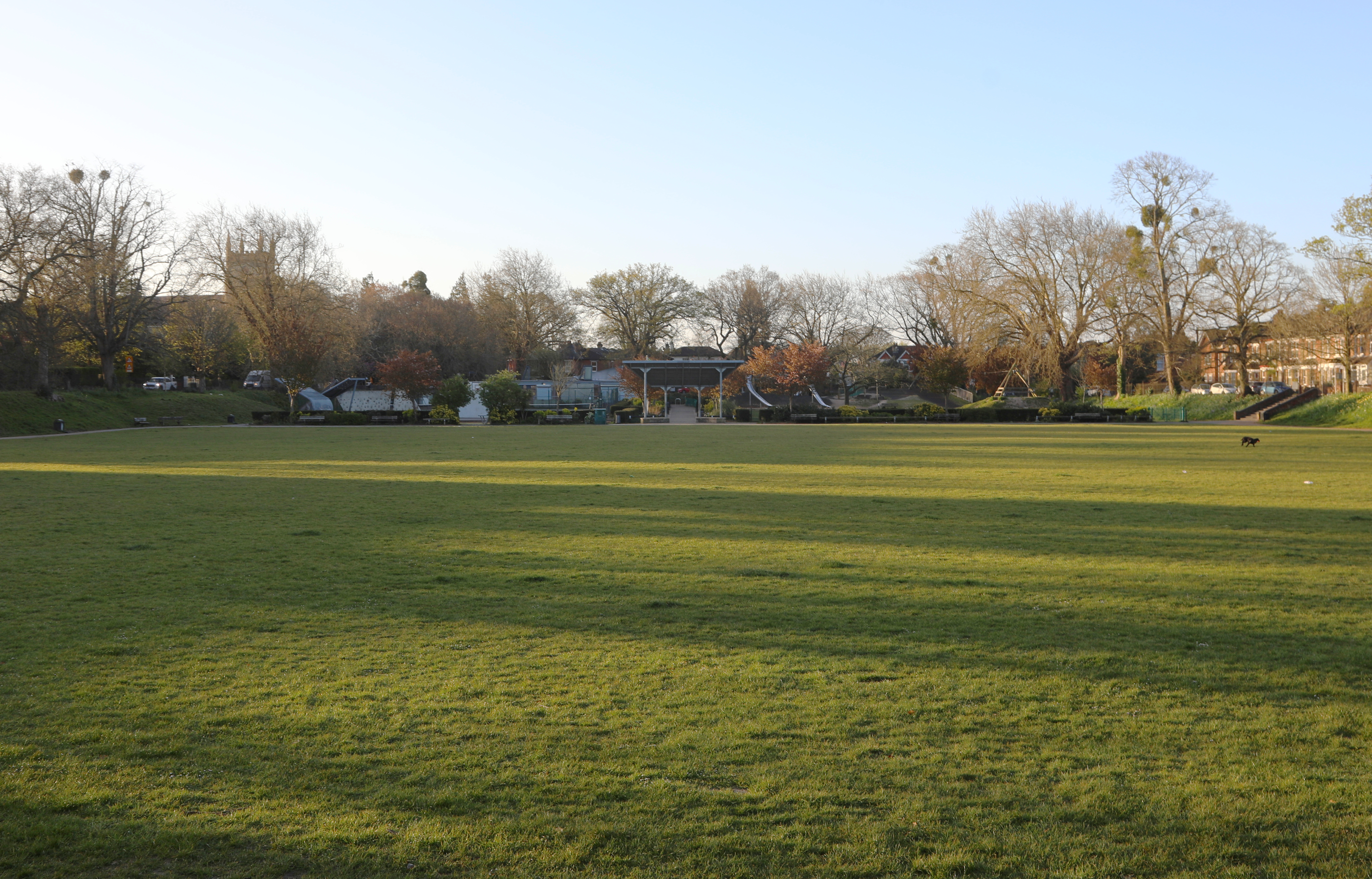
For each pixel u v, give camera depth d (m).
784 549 11.88
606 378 110.62
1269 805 4.50
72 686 6.31
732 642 7.43
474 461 27.50
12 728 5.52
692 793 4.65
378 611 8.52
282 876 3.89
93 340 60.47
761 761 5.05
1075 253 64.56
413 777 4.84
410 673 6.63
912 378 95.75
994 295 67.25
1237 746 5.23
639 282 104.56
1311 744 5.27
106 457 29.58
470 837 4.20
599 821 4.36
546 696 6.11
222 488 19.64
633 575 10.17
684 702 6.00
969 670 6.66
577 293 105.06
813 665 6.80
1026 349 66.62
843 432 48.38
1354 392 61.88
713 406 84.25
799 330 104.31
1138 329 66.44
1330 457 28.09
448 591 9.34
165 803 4.55
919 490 19.11
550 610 8.54
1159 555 11.36
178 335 72.81
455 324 90.94
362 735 5.43
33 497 17.84
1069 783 4.75
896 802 4.56
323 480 21.39
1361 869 3.92
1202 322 65.44
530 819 4.38
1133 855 4.05
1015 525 14.04
